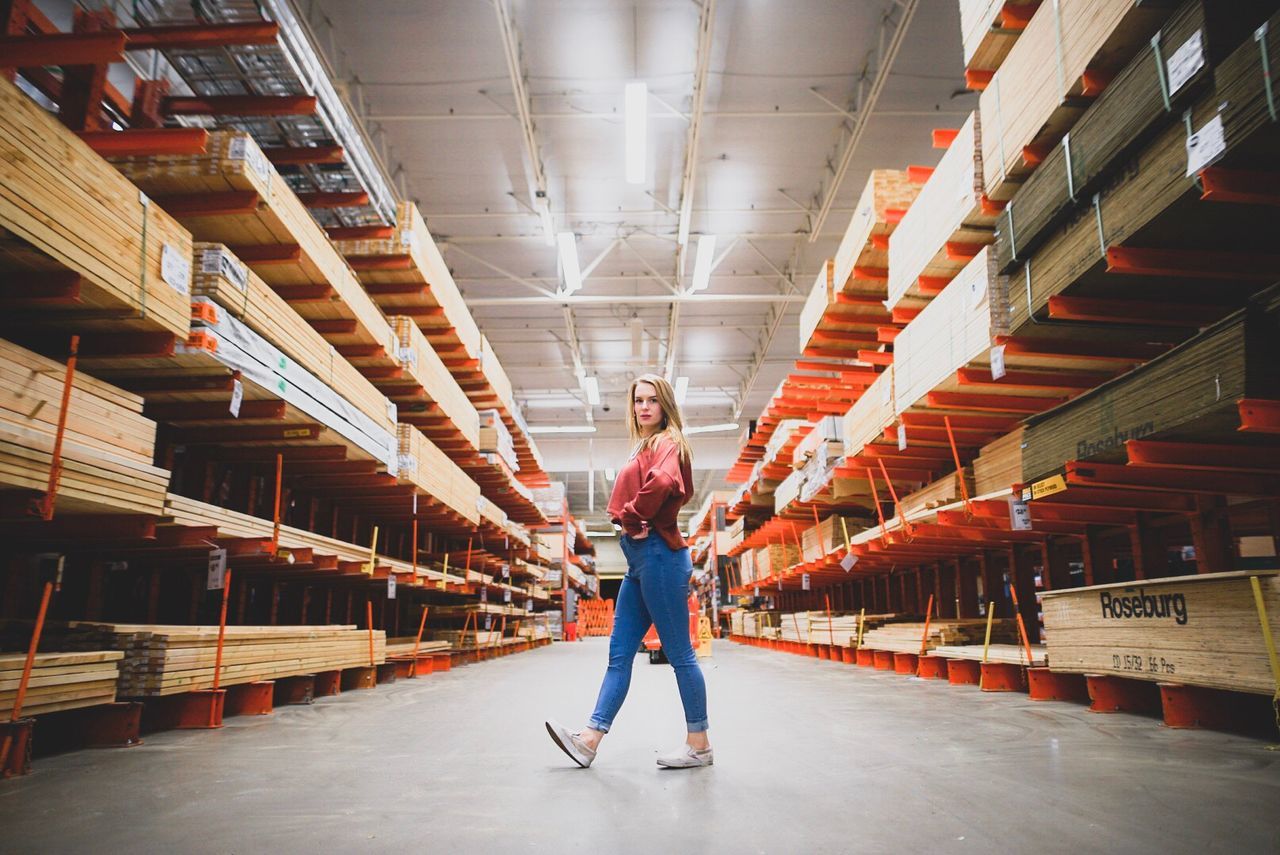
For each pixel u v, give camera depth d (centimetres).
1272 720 355
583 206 1529
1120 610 402
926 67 1162
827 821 214
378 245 717
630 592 311
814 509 1060
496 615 1425
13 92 288
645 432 321
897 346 623
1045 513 529
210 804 243
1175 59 294
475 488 1036
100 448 349
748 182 1457
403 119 1242
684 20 1079
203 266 424
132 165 449
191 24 493
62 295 322
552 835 205
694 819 219
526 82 1185
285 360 499
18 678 297
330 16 1062
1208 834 197
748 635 1795
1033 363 480
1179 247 348
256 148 462
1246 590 319
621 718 449
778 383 2542
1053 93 383
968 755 311
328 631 595
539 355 2305
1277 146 268
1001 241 447
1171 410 345
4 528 388
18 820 224
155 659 385
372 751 340
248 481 659
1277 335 301
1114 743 327
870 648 860
